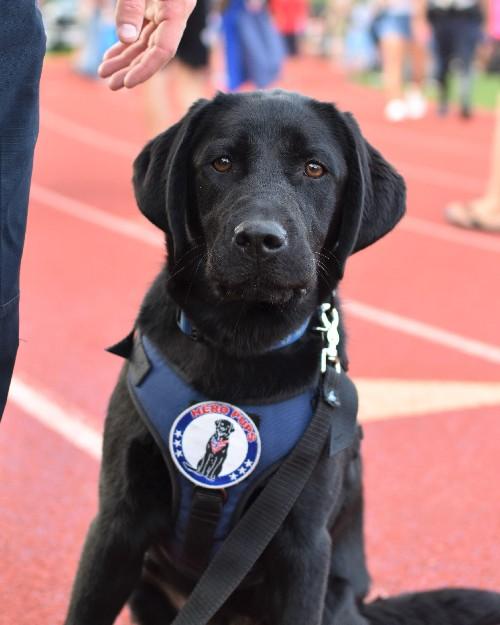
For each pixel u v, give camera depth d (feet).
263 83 28.68
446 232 29.19
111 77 10.11
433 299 22.63
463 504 13.73
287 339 9.20
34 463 14.05
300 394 9.12
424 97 61.41
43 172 35.60
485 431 15.85
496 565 12.38
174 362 9.14
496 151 29.22
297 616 9.05
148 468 9.08
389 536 12.87
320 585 9.12
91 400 16.11
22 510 12.93
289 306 9.20
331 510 9.25
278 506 8.86
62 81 65.51
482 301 22.66
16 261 8.00
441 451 15.14
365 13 79.51
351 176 9.88
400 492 13.96
